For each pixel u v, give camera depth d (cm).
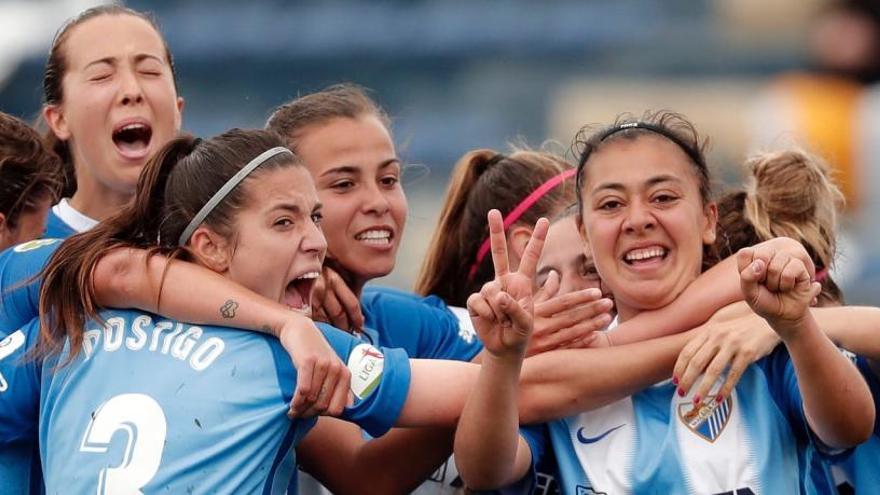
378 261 1625
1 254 1493
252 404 1270
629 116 1773
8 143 1557
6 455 1385
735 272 1399
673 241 1392
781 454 1336
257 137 1362
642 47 5928
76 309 1346
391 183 1648
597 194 1400
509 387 1274
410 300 1702
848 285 4469
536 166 1783
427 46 6069
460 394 1336
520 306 1236
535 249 1266
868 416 1305
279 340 1296
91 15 1855
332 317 1540
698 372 1334
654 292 1392
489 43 6019
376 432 1325
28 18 6141
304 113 1639
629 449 1361
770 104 5591
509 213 1750
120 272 1335
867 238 4650
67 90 1827
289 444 1287
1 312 1438
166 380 1287
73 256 1358
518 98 5906
